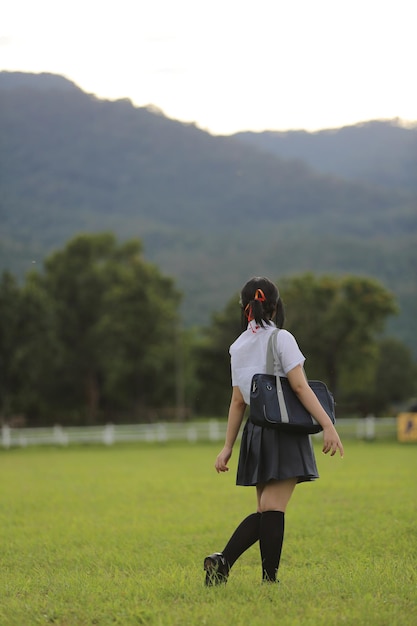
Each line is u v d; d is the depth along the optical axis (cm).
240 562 1044
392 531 1255
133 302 9950
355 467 2770
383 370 13038
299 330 8856
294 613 672
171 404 11238
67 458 3822
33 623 689
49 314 9381
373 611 670
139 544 1226
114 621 685
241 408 774
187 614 673
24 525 1495
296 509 1603
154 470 2894
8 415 9194
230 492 2016
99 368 10531
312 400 729
